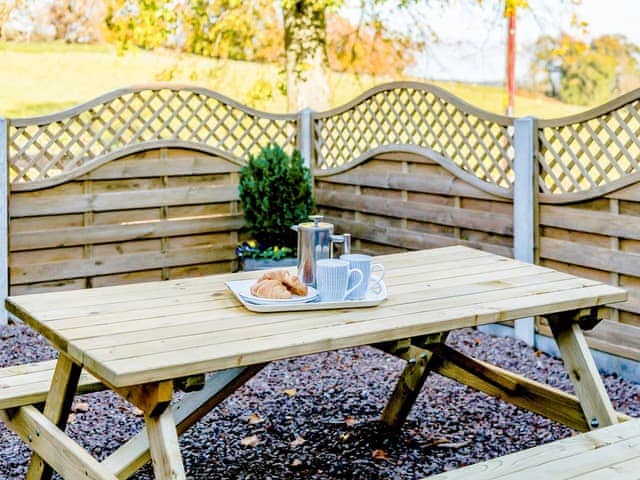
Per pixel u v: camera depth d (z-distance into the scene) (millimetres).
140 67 12578
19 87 11938
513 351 4793
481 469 2309
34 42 11031
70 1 10961
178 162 5793
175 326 2436
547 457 2379
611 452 2402
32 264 5324
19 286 5301
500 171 4926
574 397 3080
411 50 12172
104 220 5566
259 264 5703
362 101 5859
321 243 2828
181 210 5859
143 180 5676
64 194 5398
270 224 5727
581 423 3049
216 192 5973
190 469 3230
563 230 4609
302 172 5816
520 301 2734
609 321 4379
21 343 4914
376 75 12352
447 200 5281
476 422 3748
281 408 3910
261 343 2273
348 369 4516
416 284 2963
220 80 11016
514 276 3100
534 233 4719
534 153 4680
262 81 10797
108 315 2551
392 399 3572
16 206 5242
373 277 2939
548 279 3057
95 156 5617
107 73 12453
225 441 3512
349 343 2350
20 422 2783
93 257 5543
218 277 3072
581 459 2357
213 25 10516
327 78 9750
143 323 2467
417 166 5441
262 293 2658
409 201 5531
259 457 3354
